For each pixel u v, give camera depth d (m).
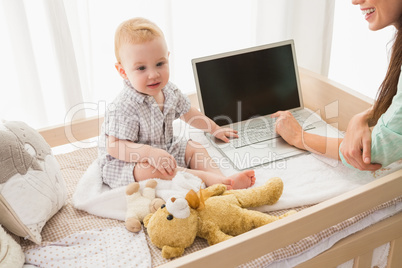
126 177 1.28
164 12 1.60
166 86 1.41
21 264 0.97
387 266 1.26
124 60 1.25
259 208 1.20
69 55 1.48
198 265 0.85
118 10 1.56
